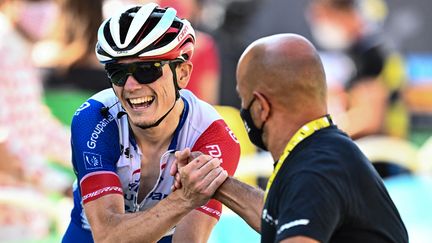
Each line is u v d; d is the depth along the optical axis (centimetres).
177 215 699
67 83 1266
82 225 795
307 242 560
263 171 1262
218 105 1398
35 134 1123
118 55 685
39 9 1146
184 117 747
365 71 1505
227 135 762
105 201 716
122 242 702
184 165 705
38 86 1180
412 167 1412
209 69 1323
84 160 725
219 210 764
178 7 1376
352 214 585
